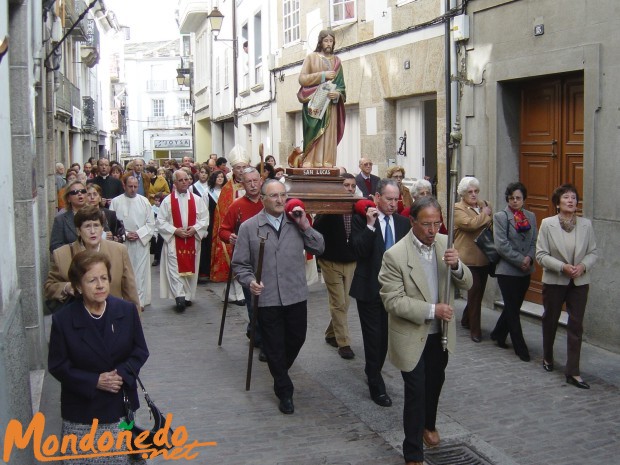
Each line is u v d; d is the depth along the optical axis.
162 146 53.53
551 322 6.90
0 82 4.88
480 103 9.66
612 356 7.47
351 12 13.47
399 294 4.94
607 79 7.61
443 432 5.61
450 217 4.88
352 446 5.40
